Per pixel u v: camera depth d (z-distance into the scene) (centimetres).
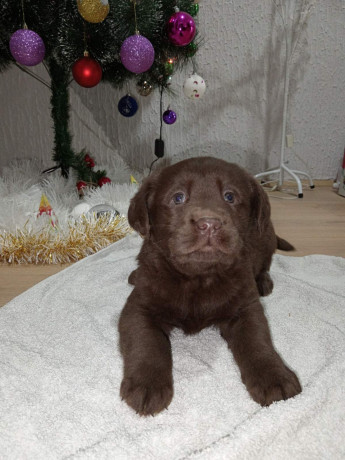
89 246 76
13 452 32
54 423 34
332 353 44
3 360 43
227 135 130
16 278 67
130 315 44
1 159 128
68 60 86
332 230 90
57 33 83
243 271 45
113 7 77
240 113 128
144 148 131
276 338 47
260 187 49
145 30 79
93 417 35
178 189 44
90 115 127
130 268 67
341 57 124
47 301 56
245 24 120
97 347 45
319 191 126
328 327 49
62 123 96
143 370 37
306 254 77
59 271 70
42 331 49
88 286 61
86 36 81
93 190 95
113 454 31
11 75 120
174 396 38
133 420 35
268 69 124
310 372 41
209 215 39
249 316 44
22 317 52
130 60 74
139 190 48
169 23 77
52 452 32
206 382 40
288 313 53
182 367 42
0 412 35
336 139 132
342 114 129
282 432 33
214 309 44
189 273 43
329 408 35
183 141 131
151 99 126
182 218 41
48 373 41
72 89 124
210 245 39
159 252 45
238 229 45
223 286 44
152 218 46
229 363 43
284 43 122
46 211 82
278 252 78
